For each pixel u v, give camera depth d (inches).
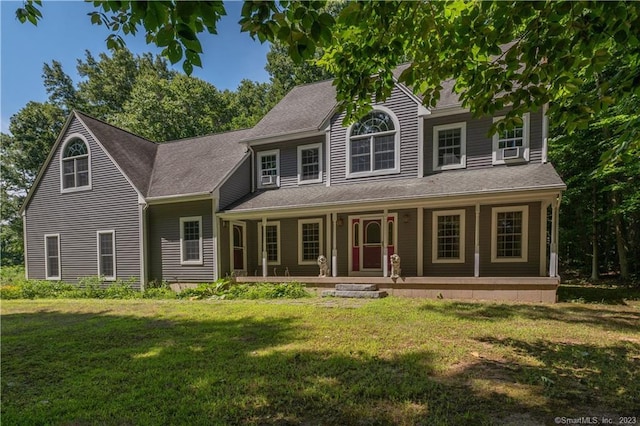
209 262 480.1
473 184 362.3
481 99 143.2
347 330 222.5
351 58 146.6
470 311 281.4
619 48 118.7
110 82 1220.5
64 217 563.8
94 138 537.6
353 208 402.6
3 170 1090.7
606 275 560.4
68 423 114.0
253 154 541.3
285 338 208.1
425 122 434.0
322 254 486.6
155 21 85.8
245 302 363.6
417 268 427.2
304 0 91.7
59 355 188.5
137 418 115.3
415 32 133.9
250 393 131.0
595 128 429.4
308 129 491.5
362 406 118.6
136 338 221.8
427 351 175.9
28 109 1068.5
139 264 506.3
